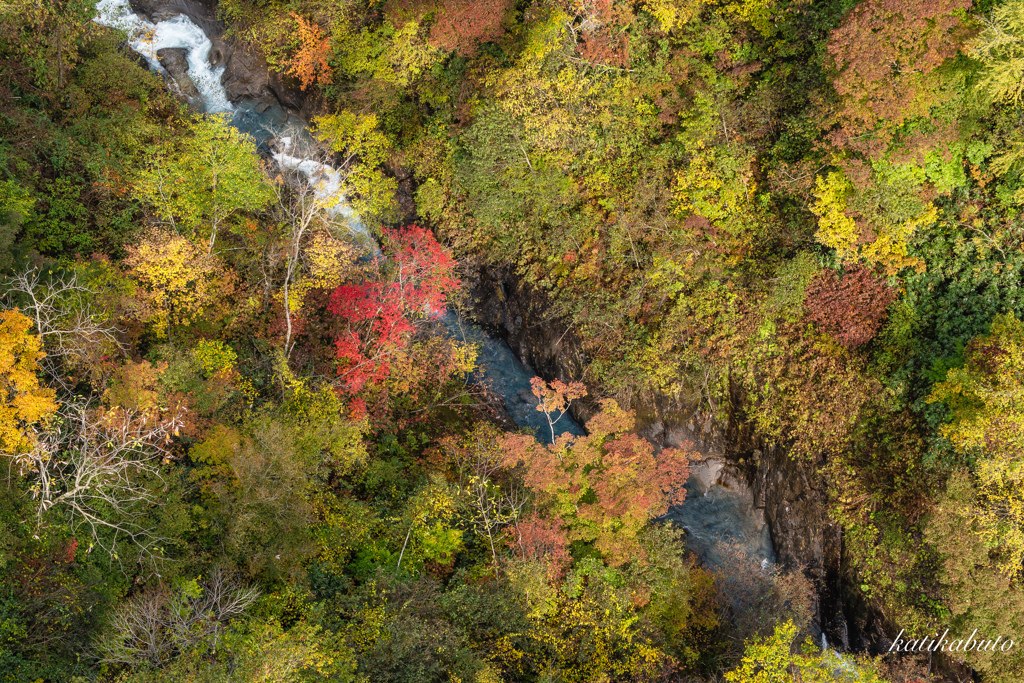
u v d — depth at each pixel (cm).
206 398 2280
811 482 2550
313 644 1669
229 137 2795
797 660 1869
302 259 2805
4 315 1709
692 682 2150
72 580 1792
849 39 2178
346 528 2262
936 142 2180
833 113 2378
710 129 2728
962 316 2286
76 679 1579
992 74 2038
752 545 2712
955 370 2139
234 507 1961
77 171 2798
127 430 2028
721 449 2764
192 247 2531
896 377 2362
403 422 2847
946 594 2117
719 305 2697
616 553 2202
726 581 2584
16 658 1617
